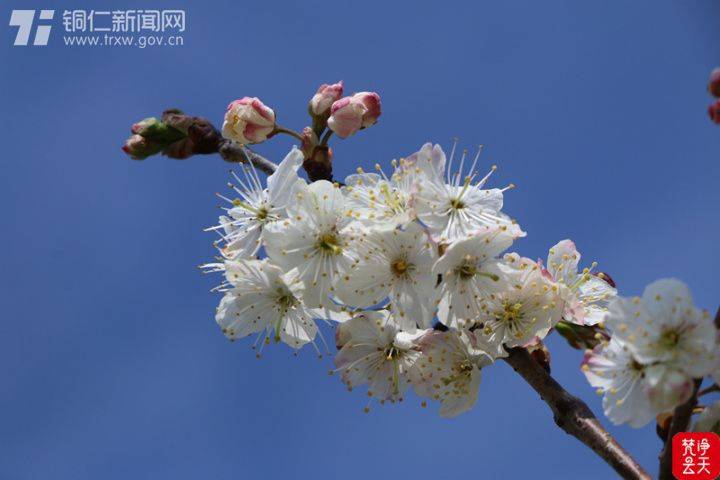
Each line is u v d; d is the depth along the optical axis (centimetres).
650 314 438
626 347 437
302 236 549
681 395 427
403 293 538
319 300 543
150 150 630
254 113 604
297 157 581
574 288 571
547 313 536
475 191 553
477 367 555
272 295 585
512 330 535
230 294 593
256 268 570
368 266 539
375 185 554
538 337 531
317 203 550
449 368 560
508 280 534
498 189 555
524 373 524
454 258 532
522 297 536
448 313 538
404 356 579
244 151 625
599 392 457
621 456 481
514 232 530
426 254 533
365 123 593
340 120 586
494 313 537
